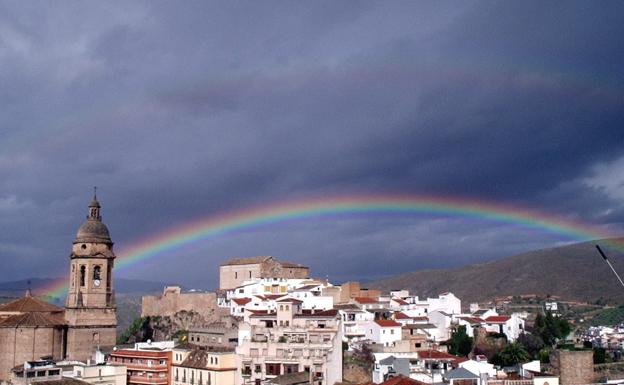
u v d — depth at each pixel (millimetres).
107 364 184000
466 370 161375
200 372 177875
